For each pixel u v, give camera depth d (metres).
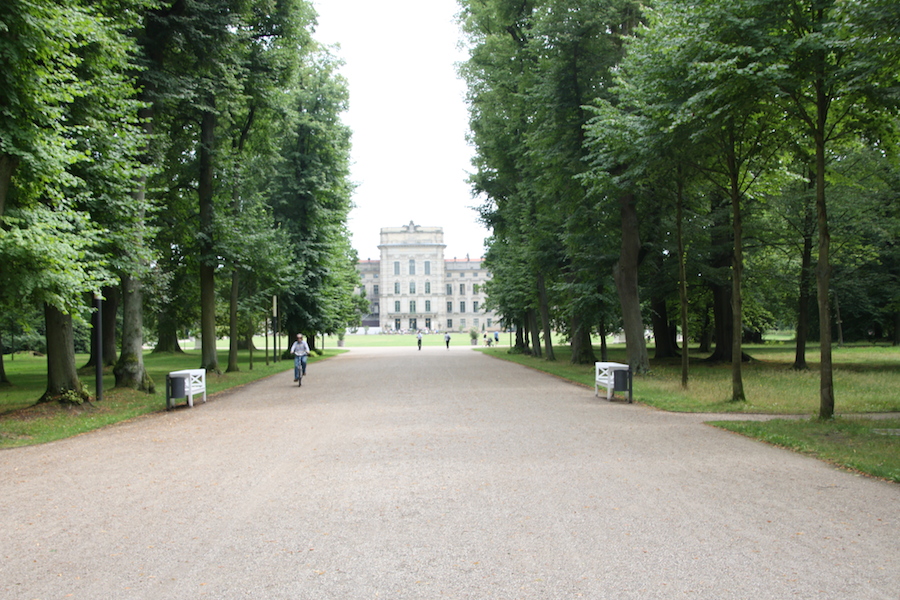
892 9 8.85
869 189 22.14
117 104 15.02
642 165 14.84
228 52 19.80
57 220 12.41
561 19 21.47
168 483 7.32
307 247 38.81
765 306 36.12
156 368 32.34
